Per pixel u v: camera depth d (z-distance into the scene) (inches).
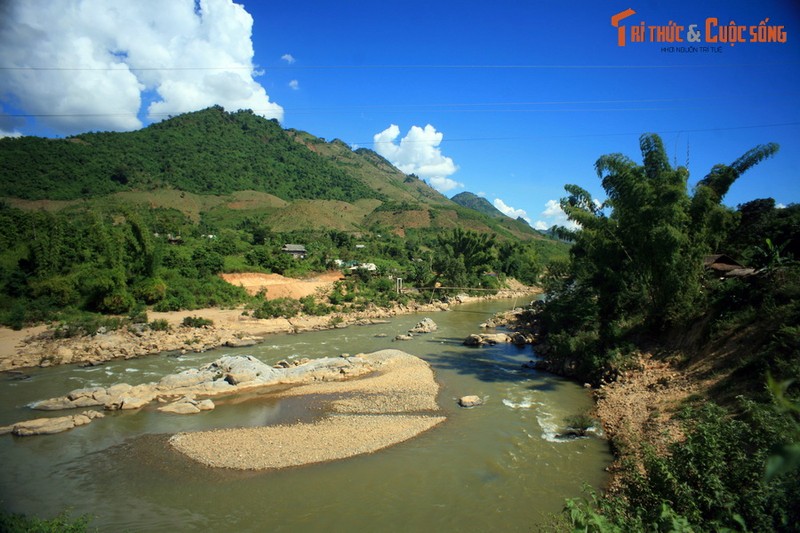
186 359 1483.8
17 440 866.8
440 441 872.3
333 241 4554.6
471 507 650.2
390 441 870.4
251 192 7416.3
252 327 1993.1
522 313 2407.7
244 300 2438.5
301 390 1189.1
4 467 764.0
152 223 3752.5
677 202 1141.1
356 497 679.1
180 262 2551.7
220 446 844.6
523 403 1091.9
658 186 1180.5
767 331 864.3
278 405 1077.8
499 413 1021.8
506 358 1569.9
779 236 1497.3
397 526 608.7
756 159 1136.2
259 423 964.6
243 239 4065.0
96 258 2222.0
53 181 5123.0
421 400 1111.6
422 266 3614.7
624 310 1450.5
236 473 748.6
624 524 371.6
